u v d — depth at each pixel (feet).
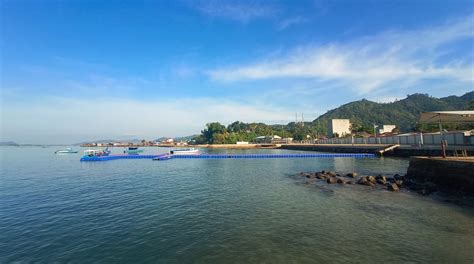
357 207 75.61
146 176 147.54
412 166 110.63
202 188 108.47
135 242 54.85
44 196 98.89
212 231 59.82
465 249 49.21
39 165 226.38
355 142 325.21
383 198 84.53
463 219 64.08
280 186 109.09
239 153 358.02
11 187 118.52
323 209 74.54
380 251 48.88
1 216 74.08
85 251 51.26
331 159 227.20
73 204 86.02
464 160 88.43
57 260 47.98
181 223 65.46
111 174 159.12
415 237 54.54
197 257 48.01
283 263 45.29
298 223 63.82
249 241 54.13
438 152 175.42
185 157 284.61
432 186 93.56
